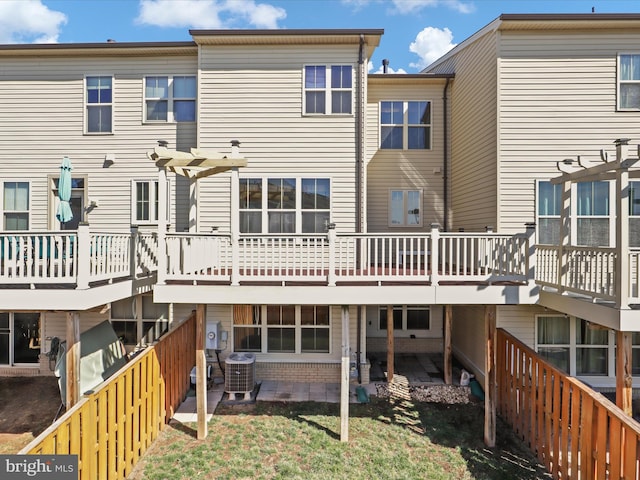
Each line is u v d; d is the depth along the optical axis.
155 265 7.71
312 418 7.18
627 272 5.16
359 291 6.16
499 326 8.18
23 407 7.63
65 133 9.38
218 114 8.88
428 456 6.04
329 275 6.18
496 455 6.12
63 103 9.39
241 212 8.87
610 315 5.30
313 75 8.92
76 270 5.72
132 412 5.55
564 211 6.50
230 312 8.91
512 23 8.12
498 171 8.29
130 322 9.20
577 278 6.09
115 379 5.05
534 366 6.21
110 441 4.92
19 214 9.34
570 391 5.59
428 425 7.03
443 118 11.05
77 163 9.37
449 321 8.88
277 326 8.91
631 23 8.01
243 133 8.89
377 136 11.09
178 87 9.41
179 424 6.88
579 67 8.25
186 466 5.61
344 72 8.91
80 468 4.33
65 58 9.38
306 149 8.88
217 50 8.90
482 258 7.45
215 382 8.67
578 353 8.14
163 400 6.70
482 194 9.04
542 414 5.95
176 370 7.44
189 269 6.60
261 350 8.92
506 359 7.35
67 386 5.66
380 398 8.12
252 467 5.61
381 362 10.40
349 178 8.86
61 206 7.34
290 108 8.89
